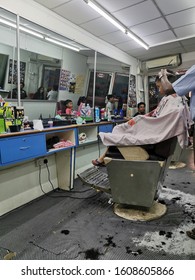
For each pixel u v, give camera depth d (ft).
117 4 9.04
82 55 11.51
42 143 7.44
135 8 9.43
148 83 19.19
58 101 10.49
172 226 6.51
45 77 9.62
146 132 6.62
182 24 11.19
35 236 6.12
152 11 9.71
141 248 5.51
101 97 13.44
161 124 6.43
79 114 11.49
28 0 8.20
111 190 7.14
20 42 8.28
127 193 6.92
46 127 8.18
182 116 6.29
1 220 7.06
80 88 11.75
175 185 9.86
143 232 6.23
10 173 7.63
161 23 11.03
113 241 5.83
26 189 8.31
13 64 8.11
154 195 6.74
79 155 11.35
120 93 15.43
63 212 7.56
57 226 6.64
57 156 9.67
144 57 17.30
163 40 13.56
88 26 10.94
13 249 5.55
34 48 8.93
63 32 9.94
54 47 9.84
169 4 9.12
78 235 6.14
